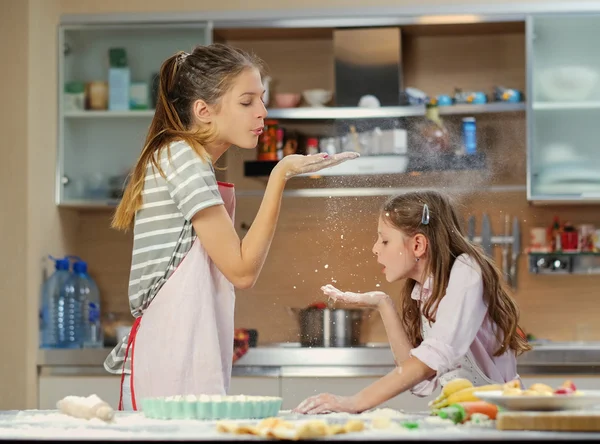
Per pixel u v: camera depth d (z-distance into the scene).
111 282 4.11
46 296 3.67
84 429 1.17
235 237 1.73
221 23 3.77
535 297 3.96
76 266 3.76
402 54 4.04
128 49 3.81
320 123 3.92
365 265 2.26
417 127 3.69
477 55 4.03
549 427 1.11
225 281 1.82
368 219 2.27
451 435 1.06
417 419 1.28
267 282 3.62
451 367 1.54
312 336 3.54
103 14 3.78
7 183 3.56
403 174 3.63
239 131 1.84
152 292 1.78
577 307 3.94
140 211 1.80
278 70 4.09
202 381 1.73
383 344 3.61
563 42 3.67
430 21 3.73
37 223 3.63
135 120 3.81
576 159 3.63
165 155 1.78
